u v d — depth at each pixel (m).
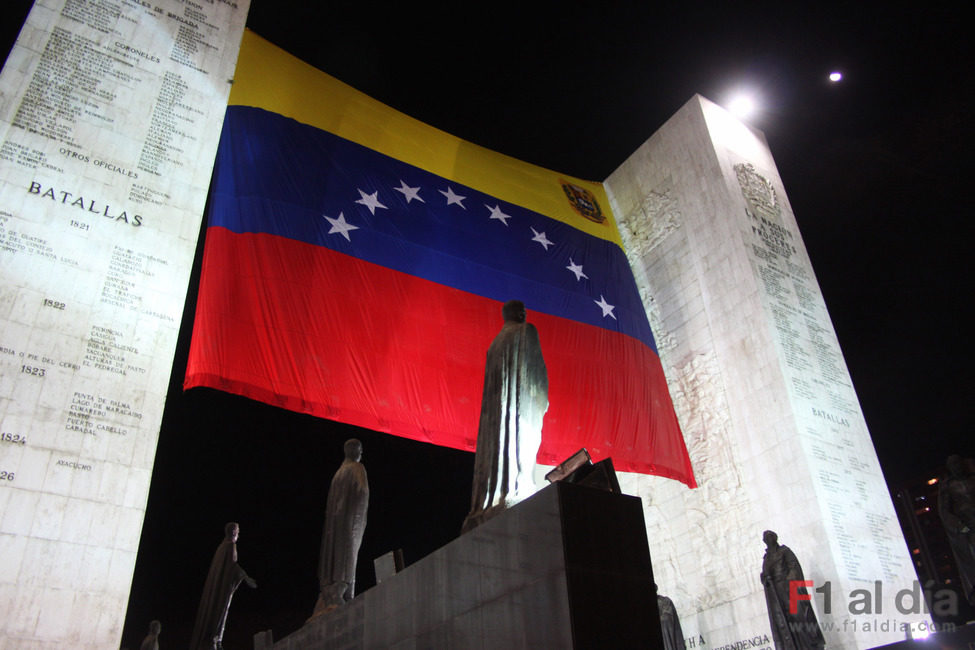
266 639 13.43
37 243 14.72
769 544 18.17
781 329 25.83
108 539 13.23
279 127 21.48
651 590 6.77
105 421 14.08
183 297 16.08
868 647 20.11
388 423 18.84
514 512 7.25
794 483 23.09
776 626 17.47
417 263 22.23
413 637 8.20
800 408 24.16
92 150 16.27
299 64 23.64
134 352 14.95
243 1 20.78
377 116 24.98
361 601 9.58
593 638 6.17
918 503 58.50
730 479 25.00
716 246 28.22
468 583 7.56
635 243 31.91
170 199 16.88
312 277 19.41
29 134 15.60
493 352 9.91
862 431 25.42
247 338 17.31
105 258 15.41
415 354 20.36
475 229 25.00
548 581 6.53
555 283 26.02
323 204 21.05
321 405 17.86
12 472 12.82
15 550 12.33
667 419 25.86
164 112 17.78
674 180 30.97
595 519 6.84
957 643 12.47
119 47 17.80
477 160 27.45
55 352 14.08
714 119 30.78
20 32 16.50
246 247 18.55
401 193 23.56
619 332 26.64
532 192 28.61
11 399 13.30
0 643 11.61
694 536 25.56
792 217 30.31
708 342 27.42
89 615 12.51
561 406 23.47
